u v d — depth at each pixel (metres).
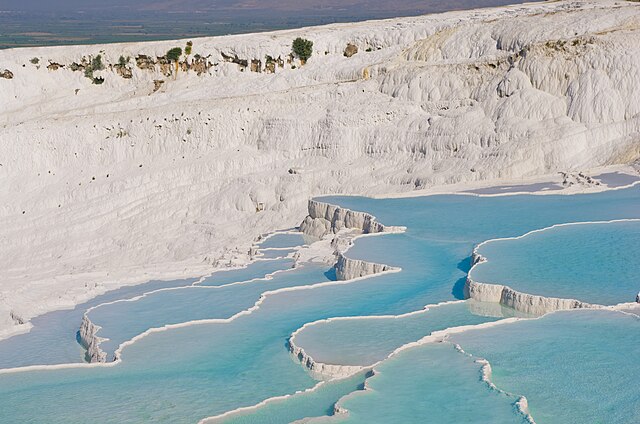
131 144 75.25
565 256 40.56
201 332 37.50
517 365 30.30
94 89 88.12
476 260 40.84
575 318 33.72
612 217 47.34
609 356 30.45
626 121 61.09
